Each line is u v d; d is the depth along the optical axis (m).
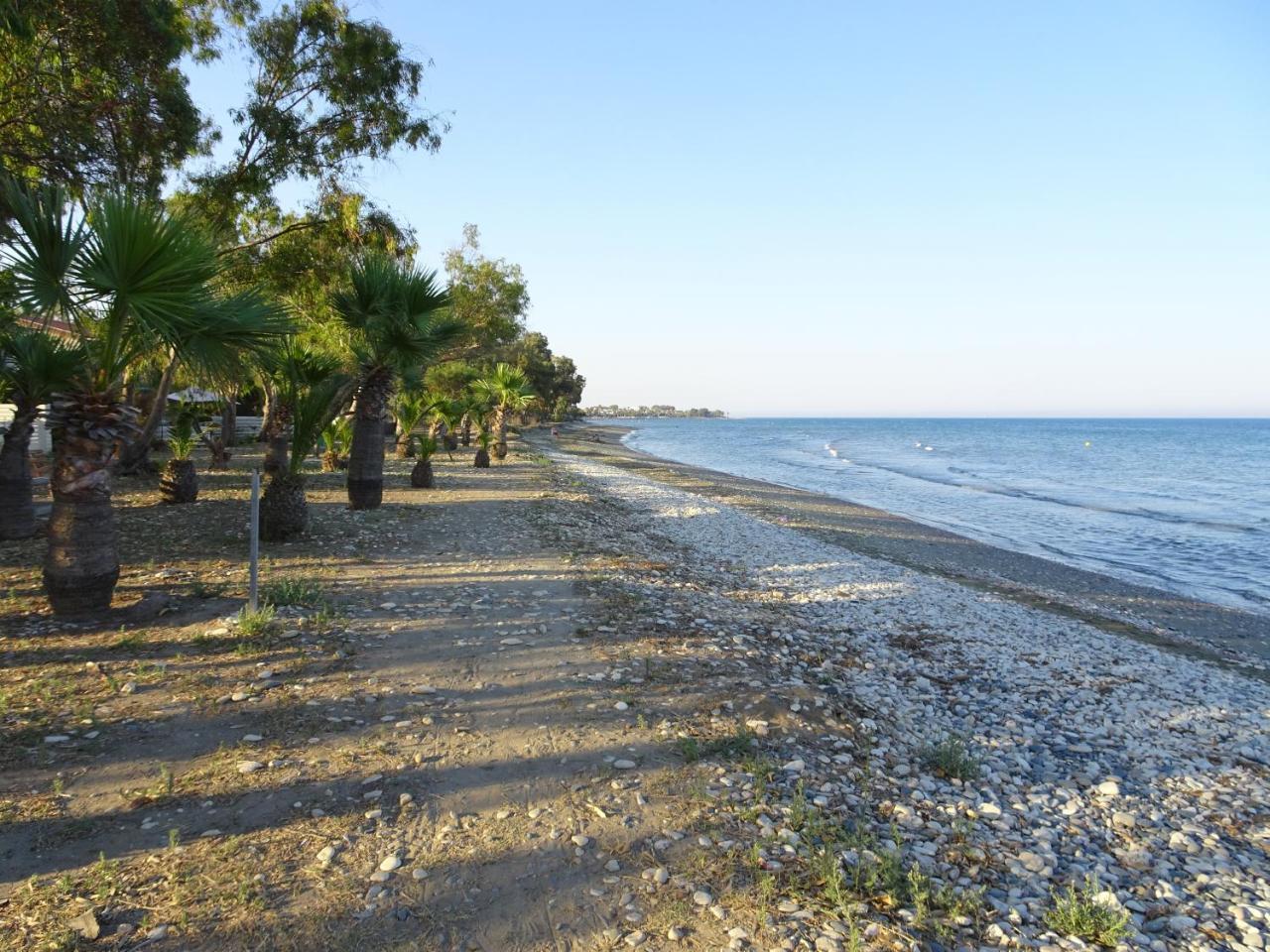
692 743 5.07
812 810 4.34
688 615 8.76
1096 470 49.84
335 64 15.18
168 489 13.77
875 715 6.39
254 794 4.16
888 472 47.66
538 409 93.44
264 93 15.52
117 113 11.66
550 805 4.25
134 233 5.98
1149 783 5.73
